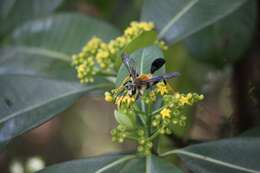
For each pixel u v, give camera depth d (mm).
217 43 701
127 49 586
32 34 681
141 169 546
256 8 698
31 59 674
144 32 582
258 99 711
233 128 714
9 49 683
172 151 563
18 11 738
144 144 555
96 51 609
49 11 732
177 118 547
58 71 655
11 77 608
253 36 710
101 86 608
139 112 553
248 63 717
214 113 726
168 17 623
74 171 555
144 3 629
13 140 586
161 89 547
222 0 612
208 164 552
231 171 545
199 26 613
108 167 555
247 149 551
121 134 559
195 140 632
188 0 621
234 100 720
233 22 694
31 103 599
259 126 601
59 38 673
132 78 542
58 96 603
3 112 593
